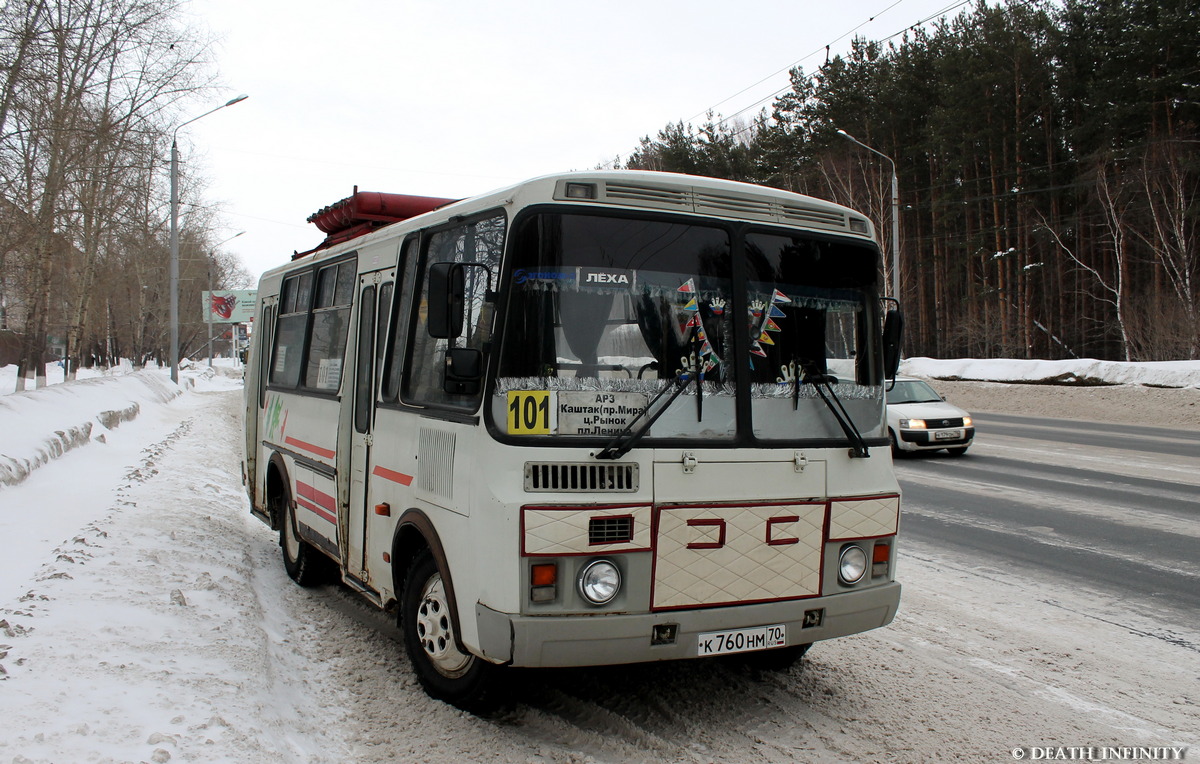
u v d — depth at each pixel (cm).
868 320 500
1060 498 1188
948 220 4116
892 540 490
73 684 426
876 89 4334
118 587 612
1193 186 3525
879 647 605
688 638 426
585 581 409
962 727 473
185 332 7438
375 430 572
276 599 711
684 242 452
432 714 476
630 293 438
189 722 400
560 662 406
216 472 1456
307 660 565
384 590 551
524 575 405
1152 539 938
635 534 417
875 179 4319
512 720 471
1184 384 2577
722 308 454
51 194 2402
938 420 1639
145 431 1948
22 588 602
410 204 704
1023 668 565
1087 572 806
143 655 483
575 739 448
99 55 2564
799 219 484
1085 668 566
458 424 450
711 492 434
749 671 555
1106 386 2722
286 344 834
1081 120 3928
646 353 436
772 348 463
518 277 424
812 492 461
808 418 466
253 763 372
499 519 409
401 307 554
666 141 5141
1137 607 700
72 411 1619
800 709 494
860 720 480
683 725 470
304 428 732
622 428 426
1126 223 3725
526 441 413
